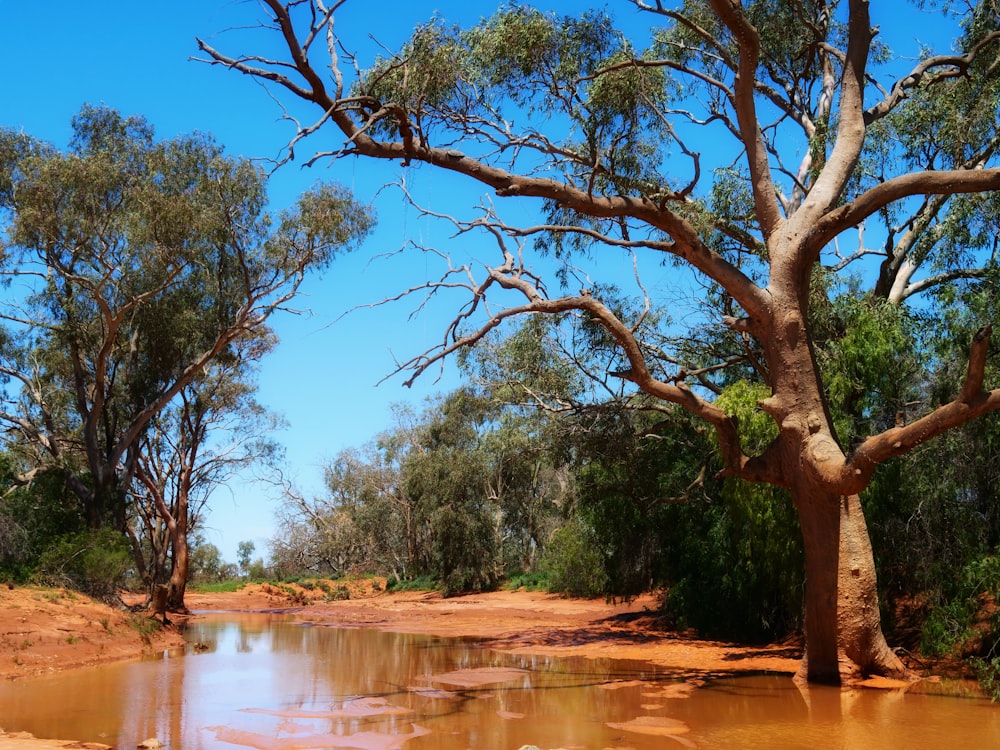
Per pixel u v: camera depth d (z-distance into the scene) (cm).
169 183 2698
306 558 7706
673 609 2369
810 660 1379
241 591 5684
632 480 2342
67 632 1925
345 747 904
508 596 4819
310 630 2928
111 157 2753
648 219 1468
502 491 5944
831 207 1459
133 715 1138
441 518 5288
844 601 1331
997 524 1516
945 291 1656
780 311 1400
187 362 3262
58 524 2912
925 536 1552
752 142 1507
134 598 4094
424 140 1396
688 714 1095
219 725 1052
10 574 2553
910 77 1725
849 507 1348
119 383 3297
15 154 2761
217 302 3111
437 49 1420
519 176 1462
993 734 936
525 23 1498
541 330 2309
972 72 1897
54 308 3027
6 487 2912
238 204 2664
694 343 2205
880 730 964
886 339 1658
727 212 1945
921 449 1548
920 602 1655
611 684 1398
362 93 1433
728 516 2094
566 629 2606
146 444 3656
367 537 7056
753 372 2241
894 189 1359
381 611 4125
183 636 2683
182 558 3966
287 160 1130
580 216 1725
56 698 1310
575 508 2822
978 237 1945
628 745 898
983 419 1473
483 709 1159
